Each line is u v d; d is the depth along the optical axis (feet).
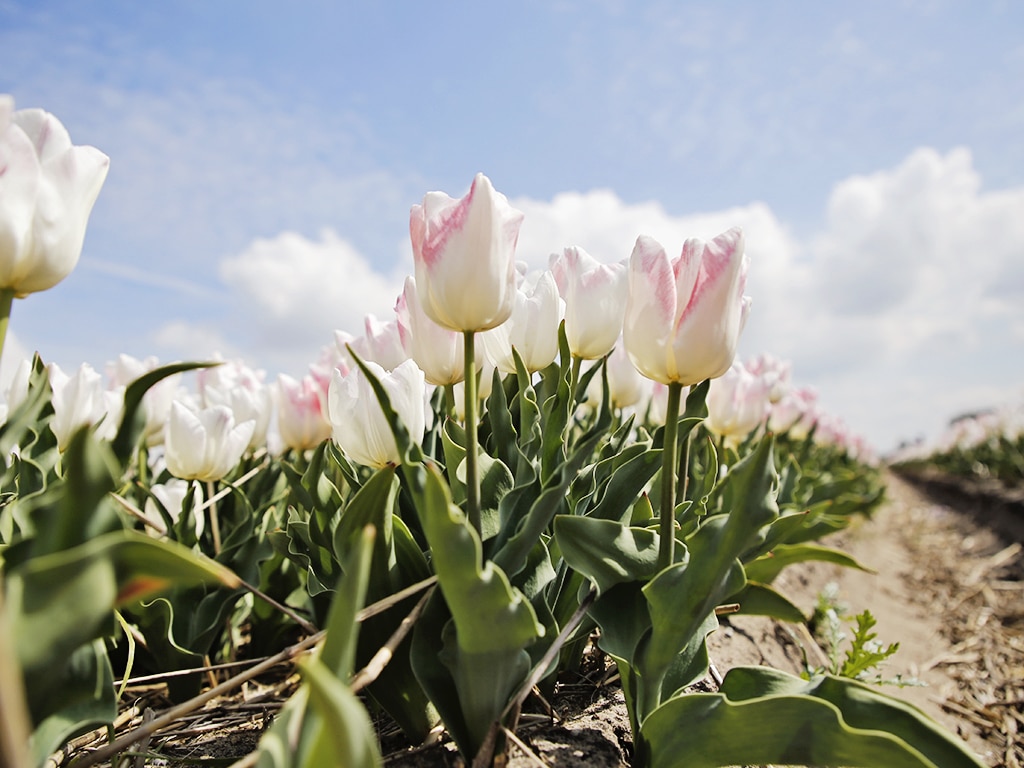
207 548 1.77
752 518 0.89
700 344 0.93
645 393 2.25
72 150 0.80
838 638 1.96
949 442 15.34
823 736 0.83
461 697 0.96
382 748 1.13
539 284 1.31
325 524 1.25
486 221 0.88
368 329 1.44
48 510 0.66
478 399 1.54
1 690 0.46
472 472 0.98
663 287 0.95
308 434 1.88
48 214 0.76
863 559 6.25
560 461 1.11
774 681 0.99
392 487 1.08
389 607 1.08
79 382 1.41
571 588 1.24
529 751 0.99
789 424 3.84
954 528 9.52
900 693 2.62
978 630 3.86
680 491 1.30
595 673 1.49
